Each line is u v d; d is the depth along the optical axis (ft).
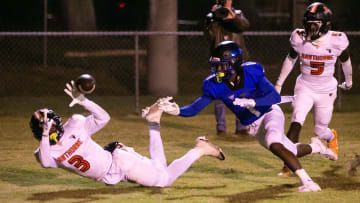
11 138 93.56
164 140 91.50
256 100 51.90
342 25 239.09
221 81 53.88
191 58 204.13
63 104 134.00
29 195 55.21
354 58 197.16
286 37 209.56
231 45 53.26
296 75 167.12
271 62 197.16
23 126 105.81
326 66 64.59
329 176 62.69
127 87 165.68
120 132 99.19
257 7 320.09
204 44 222.07
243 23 88.12
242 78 53.78
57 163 51.29
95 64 188.85
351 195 53.01
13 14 249.14
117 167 53.16
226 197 53.36
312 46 63.72
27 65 184.03
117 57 197.36
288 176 63.36
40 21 245.86
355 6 245.24
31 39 214.28
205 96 54.95
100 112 51.11
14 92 152.87
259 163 71.10
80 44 209.26
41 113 49.96
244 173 65.31
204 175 64.28
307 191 54.54
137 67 120.88
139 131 100.48
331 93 66.03
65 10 210.59
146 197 53.83
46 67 179.73
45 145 49.52
